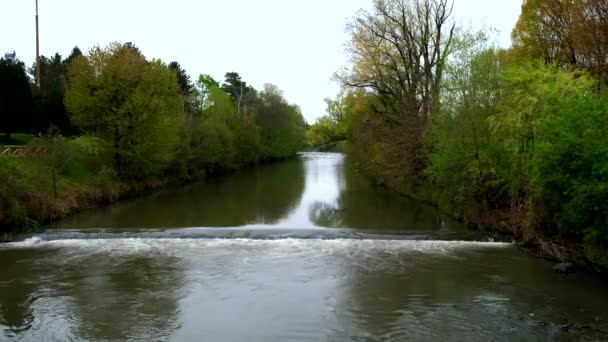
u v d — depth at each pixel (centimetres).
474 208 2159
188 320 1163
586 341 1038
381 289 1373
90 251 1764
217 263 1622
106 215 2594
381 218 2514
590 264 1505
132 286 1396
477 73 2158
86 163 3097
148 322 1152
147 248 1809
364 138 3997
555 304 1249
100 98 3072
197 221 2422
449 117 2250
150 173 3719
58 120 4762
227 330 1107
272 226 2261
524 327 1112
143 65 3266
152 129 3238
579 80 1781
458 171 2167
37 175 2422
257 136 7181
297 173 5881
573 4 2616
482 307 1237
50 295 1321
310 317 1180
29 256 1692
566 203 1508
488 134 2098
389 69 3297
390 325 1132
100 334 1085
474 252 1745
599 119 1406
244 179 5038
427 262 1625
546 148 1509
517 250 1767
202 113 5794
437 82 2820
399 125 3159
